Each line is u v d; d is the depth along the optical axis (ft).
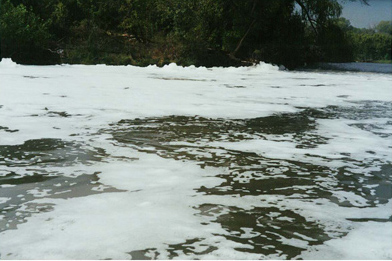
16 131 19.43
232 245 8.18
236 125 22.81
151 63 90.99
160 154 15.74
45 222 9.09
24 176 12.53
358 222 9.55
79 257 7.54
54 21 97.04
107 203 10.39
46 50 86.43
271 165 14.58
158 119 23.93
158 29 108.17
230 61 99.30
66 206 10.12
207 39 103.81
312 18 111.24
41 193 11.04
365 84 58.90
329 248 8.15
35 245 7.98
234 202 10.74
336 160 15.53
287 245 8.25
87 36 96.89
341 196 11.43
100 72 67.26
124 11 102.78
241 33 102.17
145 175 12.97
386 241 8.52
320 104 33.99
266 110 29.25
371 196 11.49
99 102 30.48
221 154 15.99
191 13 100.48
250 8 102.06
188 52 96.17
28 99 30.94
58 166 13.71
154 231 8.75
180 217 9.58
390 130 22.58
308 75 79.25
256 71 89.30
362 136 20.65
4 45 80.69
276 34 108.99
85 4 101.40
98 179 12.42
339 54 113.80
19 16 83.10
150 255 7.68
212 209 10.19
